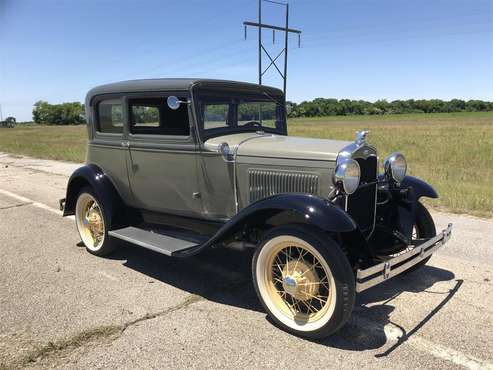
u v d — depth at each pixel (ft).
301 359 10.02
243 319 12.00
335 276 10.25
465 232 19.13
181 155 14.37
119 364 9.89
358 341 10.77
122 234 15.47
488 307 12.39
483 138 70.79
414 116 278.67
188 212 15.01
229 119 14.98
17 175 39.14
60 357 10.18
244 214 11.64
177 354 10.27
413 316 11.96
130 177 16.17
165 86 14.25
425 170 36.70
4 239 19.60
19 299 13.29
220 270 15.71
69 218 23.34
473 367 9.59
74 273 15.46
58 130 181.37
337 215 10.48
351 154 11.75
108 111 16.56
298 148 12.52
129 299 13.28
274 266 11.84
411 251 11.59
